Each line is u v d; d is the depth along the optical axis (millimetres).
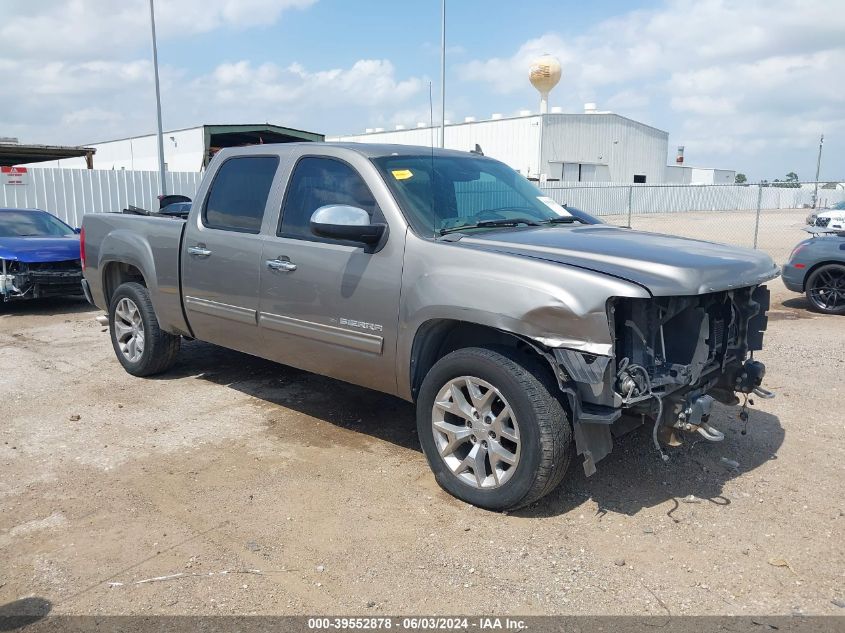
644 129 54844
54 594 3162
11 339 8336
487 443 3852
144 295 6211
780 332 8672
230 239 5168
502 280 3688
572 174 49781
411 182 4457
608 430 3654
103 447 4848
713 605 3080
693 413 3730
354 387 6160
